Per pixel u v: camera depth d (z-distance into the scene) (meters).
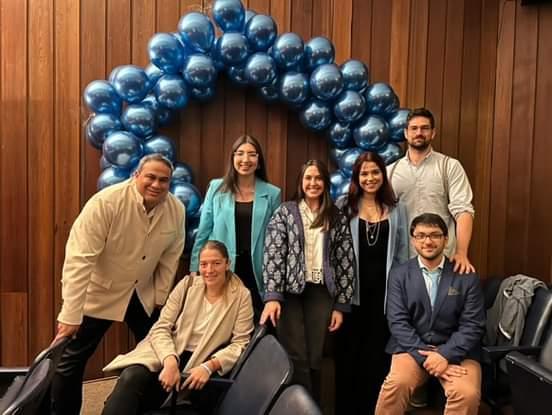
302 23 3.33
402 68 3.48
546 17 3.46
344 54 3.40
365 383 2.60
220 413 1.87
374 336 2.56
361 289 2.55
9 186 3.12
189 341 2.17
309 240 2.43
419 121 2.70
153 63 2.75
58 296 3.16
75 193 3.15
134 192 2.23
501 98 3.58
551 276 3.45
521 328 2.58
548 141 3.47
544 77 3.48
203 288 2.21
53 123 3.12
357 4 3.40
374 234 2.54
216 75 2.85
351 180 2.62
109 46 3.13
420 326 2.36
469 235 2.62
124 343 3.25
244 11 2.83
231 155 2.56
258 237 2.54
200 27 2.72
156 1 3.17
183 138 3.24
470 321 2.29
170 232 2.37
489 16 3.58
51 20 3.09
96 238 2.17
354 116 2.91
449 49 3.55
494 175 3.61
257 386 1.72
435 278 2.37
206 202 2.61
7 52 3.08
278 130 3.33
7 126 3.10
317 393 2.46
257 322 2.52
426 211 2.73
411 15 3.48
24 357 3.16
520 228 3.55
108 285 2.31
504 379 2.35
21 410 1.24
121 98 2.78
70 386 2.36
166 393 2.03
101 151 2.88
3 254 3.14
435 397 2.53
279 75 2.91
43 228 3.14
